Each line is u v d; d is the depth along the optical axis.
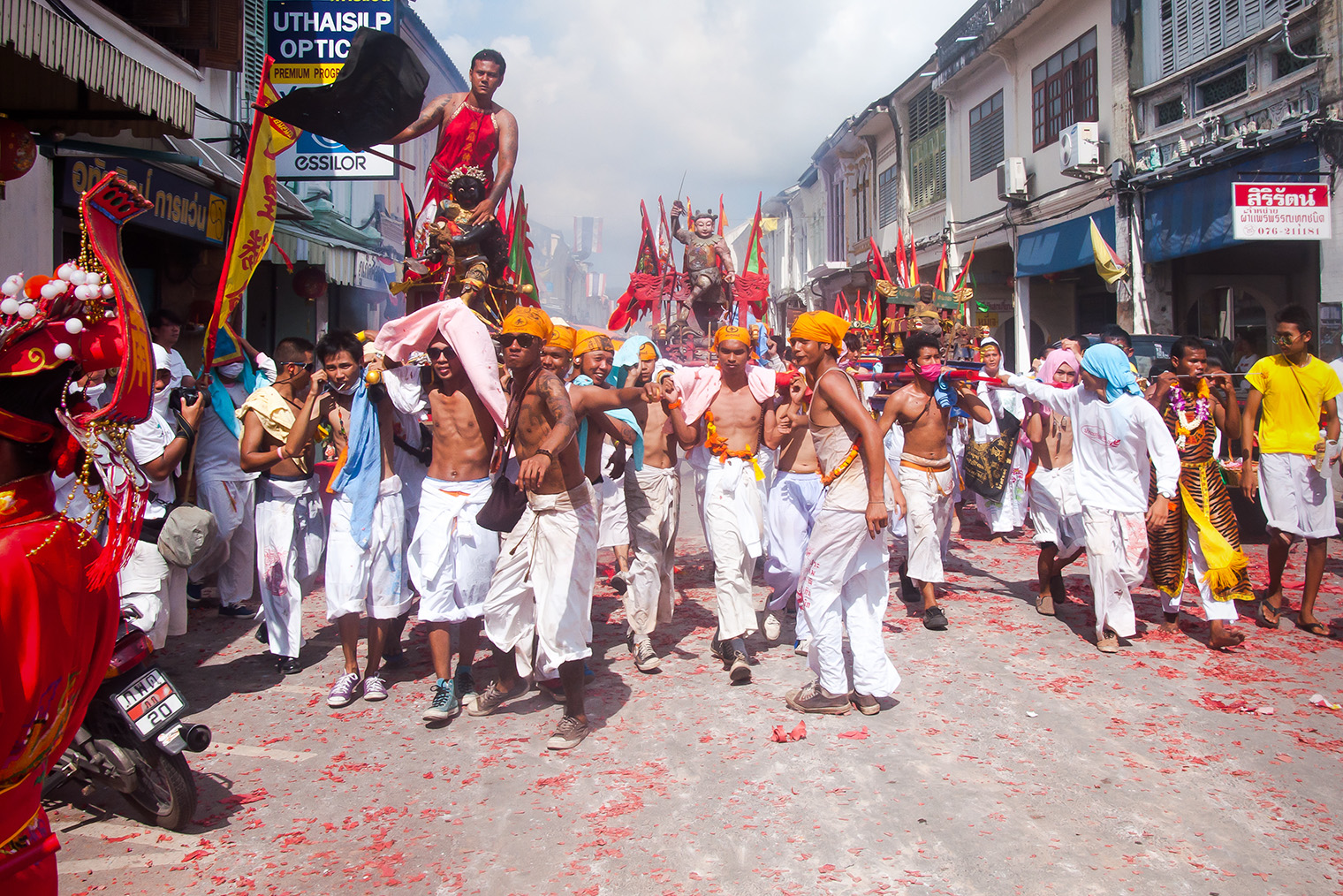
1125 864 3.09
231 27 10.34
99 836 3.41
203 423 6.21
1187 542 5.80
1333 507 5.88
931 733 4.29
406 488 5.71
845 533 4.41
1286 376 5.95
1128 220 15.02
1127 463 5.48
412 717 4.64
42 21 4.27
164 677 3.43
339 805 3.63
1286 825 3.37
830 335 4.46
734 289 10.84
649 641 5.56
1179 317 14.71
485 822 3.46
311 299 12.68
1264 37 12.14
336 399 5.14
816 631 4.50
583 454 4.64
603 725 4.46
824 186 33.69
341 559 4.75
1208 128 13.23
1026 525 10.38
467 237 5.58
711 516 5.28
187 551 4.41
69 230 7.92
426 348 4.77
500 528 4.23
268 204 5.23
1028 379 6.16
